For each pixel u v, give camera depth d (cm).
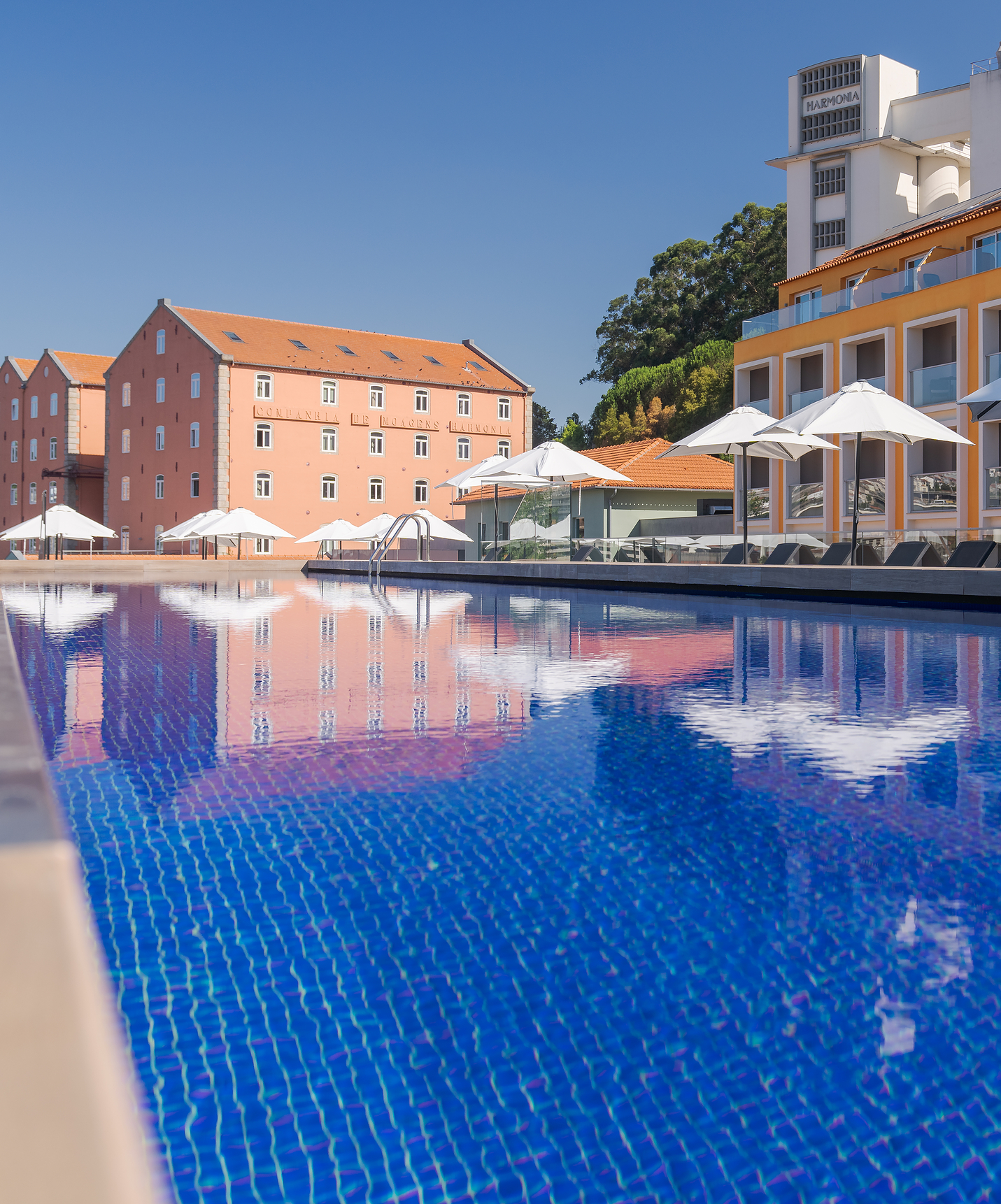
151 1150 149
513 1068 174
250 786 386
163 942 230
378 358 5500
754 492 3164
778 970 215
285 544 5119
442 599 1748
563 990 204
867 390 1620
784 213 6950
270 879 274
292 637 1010
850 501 2789
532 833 321
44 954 42
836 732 495
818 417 1584
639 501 3912
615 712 553
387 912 249
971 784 387
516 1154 149
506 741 475
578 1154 149
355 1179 143
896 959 221
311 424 5194
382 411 5391
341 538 3884
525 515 3728
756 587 1645
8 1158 38
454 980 209
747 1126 157
